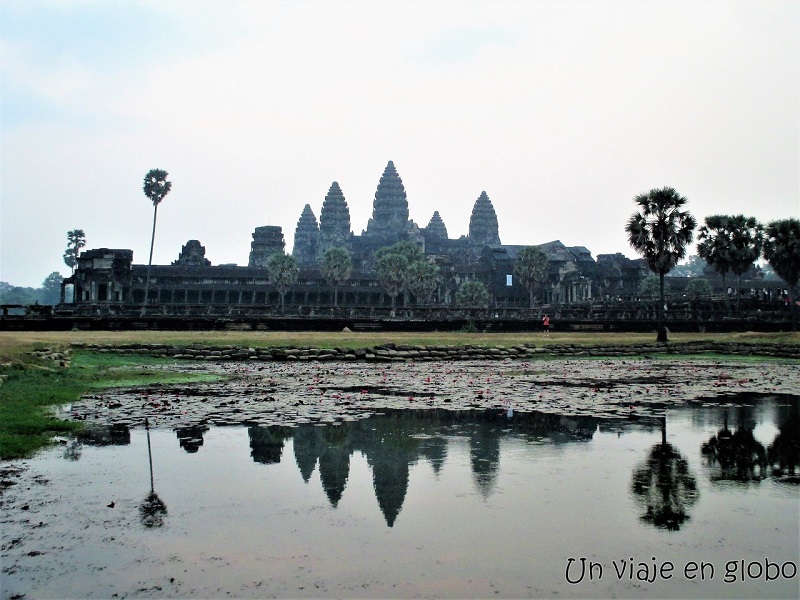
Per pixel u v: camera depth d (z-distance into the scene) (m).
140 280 145.88
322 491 11.74
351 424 17.95
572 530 9.80
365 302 157.75
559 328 68.75
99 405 20.84
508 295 174.88
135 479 12.44
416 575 8.30
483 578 8.23
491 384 28.06
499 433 16.80
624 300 134.50
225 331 58.81
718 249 90.62
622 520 10.19
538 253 149.75
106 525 9.98
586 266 183.12
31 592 7.82
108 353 38.94
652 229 57.28
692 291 142.12
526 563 8.68
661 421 18.59
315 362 39.81
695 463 13.72
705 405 21.77
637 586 8.00
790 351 46.12
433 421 18.45
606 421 18.56
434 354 43.31
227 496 11.40
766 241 77.25
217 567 8.52
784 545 9.23
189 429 17.08
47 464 13.48
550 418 19.05
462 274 179.50
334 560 8.75
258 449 14.87
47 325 56.31
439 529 9.83
